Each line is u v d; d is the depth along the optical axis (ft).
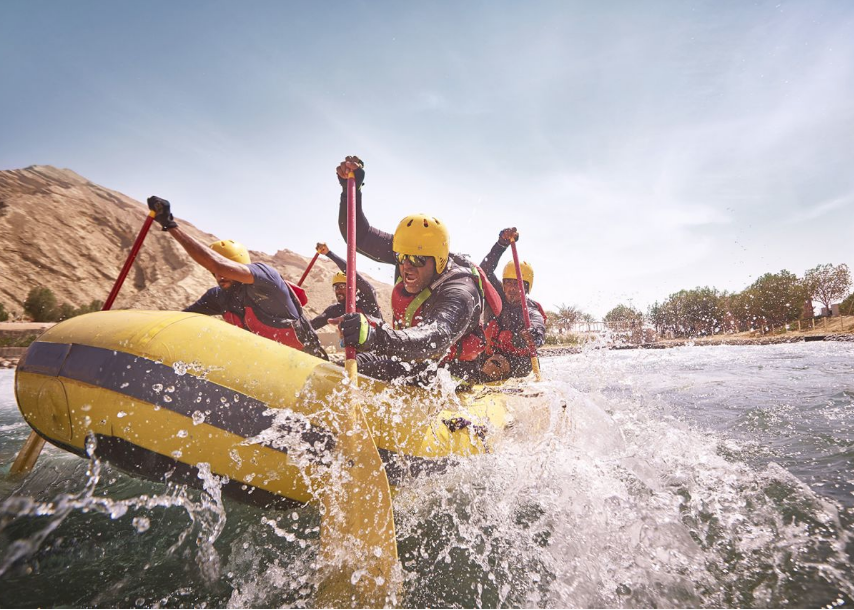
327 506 6.67
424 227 9.17
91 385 6.86
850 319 102.89
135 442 6.82
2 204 179.32
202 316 7.86
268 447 6.99
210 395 6.93
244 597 5.68
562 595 5.82
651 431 13.29
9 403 23.43
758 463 10.21
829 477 9.16
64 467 10.24
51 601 5.50
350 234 9.14
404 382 8.84
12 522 7.47
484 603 5.67
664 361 41.68
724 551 6.57
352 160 9.73
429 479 8.34
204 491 6.99
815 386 21.56
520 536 7.32
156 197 8.75
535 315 16.10
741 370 31.22
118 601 5.53
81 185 276.00
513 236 15.52
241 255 11.27
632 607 5.50
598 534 7.20
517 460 9.58
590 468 9.61
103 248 193.57
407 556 6.77
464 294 9.00
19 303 158.92
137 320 7.45
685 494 8.54
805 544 6.67
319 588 5.88
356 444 7.04
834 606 5.28
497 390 11.64
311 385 7.43
